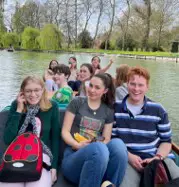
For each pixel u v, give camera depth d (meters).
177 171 2.10
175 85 12.68
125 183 2.10
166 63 25.88
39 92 2.19
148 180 2.01
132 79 2.27
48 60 22.42
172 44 39.03
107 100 2.37
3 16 43.31
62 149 2.43
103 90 2.28
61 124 2.48
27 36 36.53
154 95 10.34
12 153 1.93
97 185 1.92
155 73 17.53
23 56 26.38
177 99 9.73
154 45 40.03
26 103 2.23
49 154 2.16
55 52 35.47
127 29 41.19
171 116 7.57
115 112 2.35
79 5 44.06
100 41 44.78
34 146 1.99
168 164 2.16
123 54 33.97
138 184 2.12
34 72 14.75
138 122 2.29
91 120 2.29
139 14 40.28
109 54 34.66
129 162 2.25
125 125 2.31
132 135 2.30
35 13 46.38
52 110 2.28
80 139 2.24
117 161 2.01
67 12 44.00
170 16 39.19
